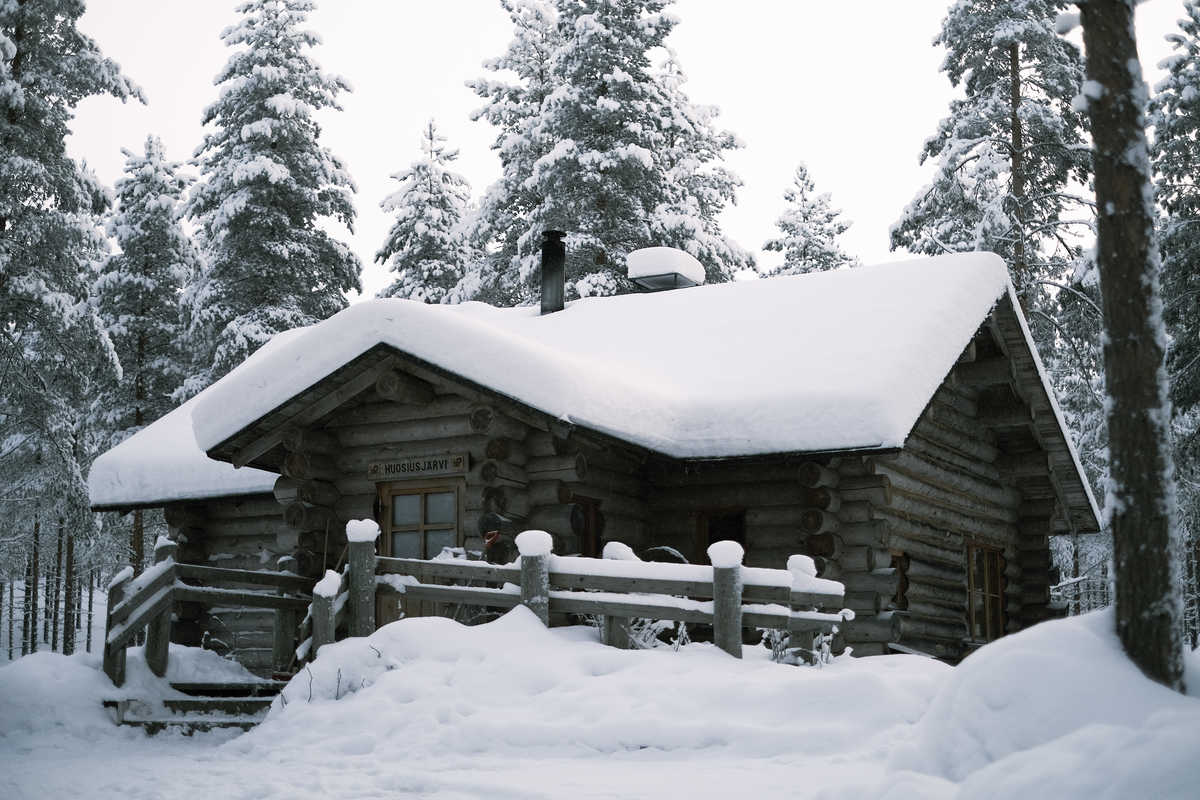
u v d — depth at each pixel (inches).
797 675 362.6
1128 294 254.7
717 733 323.9
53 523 1075.3
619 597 419.8
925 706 325.4
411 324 512.4
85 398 1091.3
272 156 1274.6
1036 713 236.4
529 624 418.6
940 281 608.1
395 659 406.9
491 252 1429.6
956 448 649.0
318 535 558.3
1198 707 224.2
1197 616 941.2
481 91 1392.7
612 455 564.1
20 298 920.9
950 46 1119.6
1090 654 243.3
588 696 355.9
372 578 453.4
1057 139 1066.1
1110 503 251.4
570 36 1258.6
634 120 1226.6
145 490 687.7
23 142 943.7
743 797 262.2
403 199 1521.9
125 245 1330.0
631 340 653.9
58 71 979.3
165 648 464.1
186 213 1279.5
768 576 410.6
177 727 415.5
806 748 311.6
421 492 549.3
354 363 524.1
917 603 597.9
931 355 549.6
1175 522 248.2
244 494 660.1
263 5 1331.2
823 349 567.8
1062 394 1285.7
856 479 533.6
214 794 297.3
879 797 226.4
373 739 352.5
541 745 336.2
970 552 669.3
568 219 1202.0
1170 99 1019.3
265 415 536.7
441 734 347.6
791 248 1690.5
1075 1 267.3
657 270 802.2
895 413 506.6
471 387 504.1
